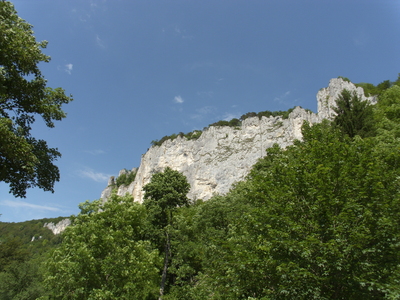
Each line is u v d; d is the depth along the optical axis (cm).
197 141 12069
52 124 1709
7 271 3472
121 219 2280
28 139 1628
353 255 1015
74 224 2375
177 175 3491
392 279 973
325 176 1213
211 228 2748
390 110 3189
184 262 2884
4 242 5069
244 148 10781
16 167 1497
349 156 1321
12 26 1497
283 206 1265
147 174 12825
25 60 1510
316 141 1452
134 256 2178
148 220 3075
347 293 1040
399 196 1113
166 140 13162
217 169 10681
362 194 1145
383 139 2352
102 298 1881
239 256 1246
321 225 1120
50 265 2228
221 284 1441
